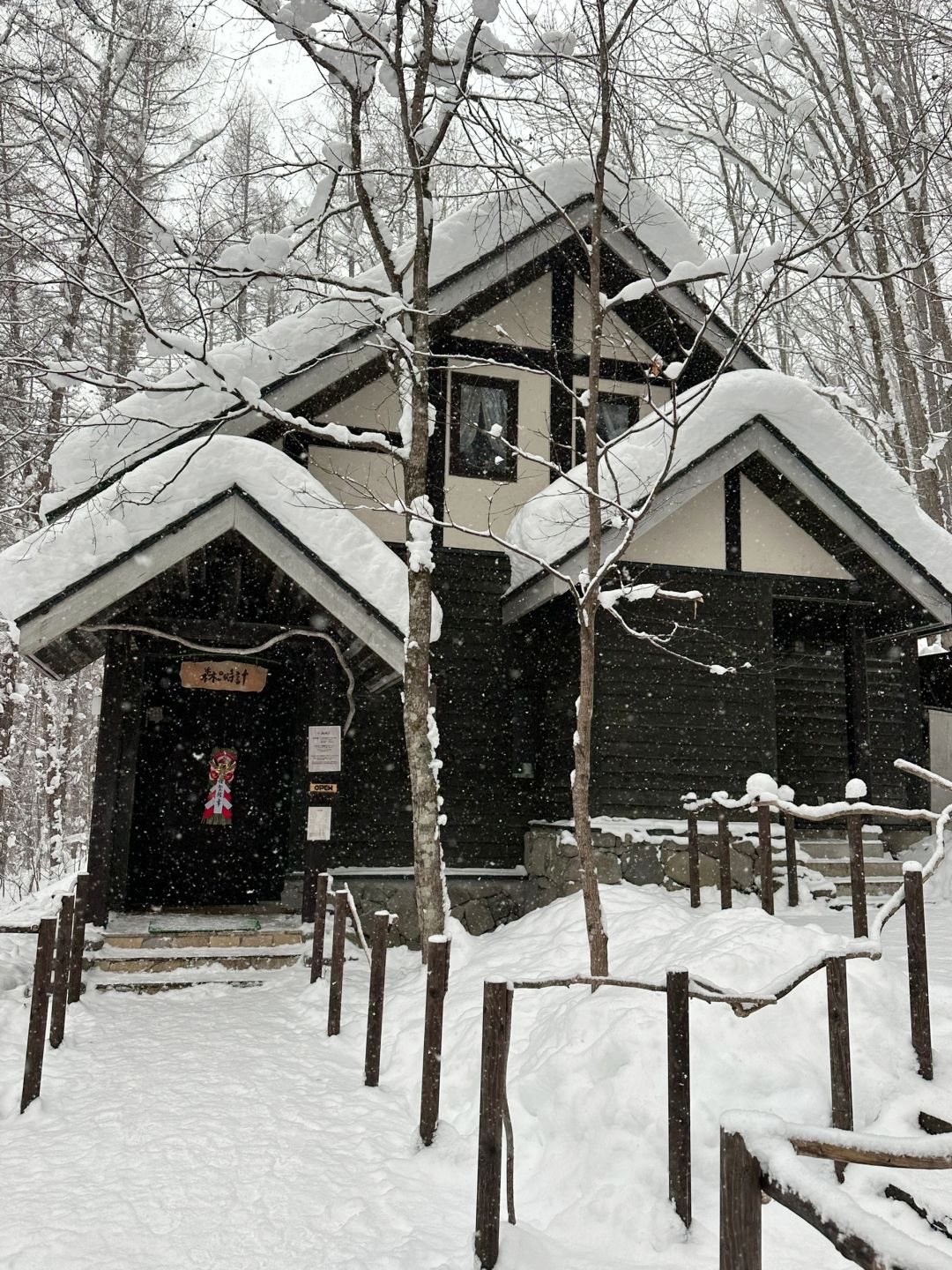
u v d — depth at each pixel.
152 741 10.47
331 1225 3.86
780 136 10.63
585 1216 3.92
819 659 13.36
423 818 8.03
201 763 10.59
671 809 10.34
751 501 11.38
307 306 10.55
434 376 11.94
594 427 6.83
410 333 10.42
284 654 10.05
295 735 10.08
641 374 12.52
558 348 12.30
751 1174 2.14
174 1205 4.00
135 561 8.03
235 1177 4.27
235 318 11.70
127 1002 7.54
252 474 8.53
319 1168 4.40
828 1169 2.12
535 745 11.67
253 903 10.48
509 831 11.48
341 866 10.91
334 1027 6.60
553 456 12.07
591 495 6.67
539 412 12.20
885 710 12.73
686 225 11.84
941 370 15.72
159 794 10.42
